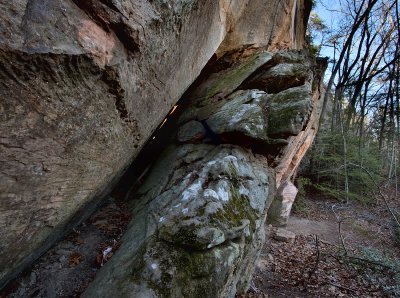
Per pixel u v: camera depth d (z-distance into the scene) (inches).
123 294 104.9
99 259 146.9
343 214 437.7
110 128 103.9
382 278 248.7
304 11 445.4
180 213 135.4
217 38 227.0
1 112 54.9
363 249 303.1
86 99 79.0
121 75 87.0
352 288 227.8
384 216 434.9
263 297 200.4
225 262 124.7
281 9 311.4
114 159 127.2
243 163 185.5
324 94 653.3
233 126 193.2
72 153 86.8
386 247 332.2
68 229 154.4
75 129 81.4
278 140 194.7
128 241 142.9
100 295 110.4
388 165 668.7
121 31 80.9
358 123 746.8
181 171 191.0
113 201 219.6
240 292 187.0
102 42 74.6
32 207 82.0
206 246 121.0
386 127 759.7
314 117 362.9
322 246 315.0
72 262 146.0
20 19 52.4
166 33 111.0
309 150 542.0
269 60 256.5
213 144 207.2
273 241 317.4
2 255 84.2
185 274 113.0
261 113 201.5
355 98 703.7
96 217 190.2
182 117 253.9
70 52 62.5
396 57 635.5
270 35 309.4
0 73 51.1
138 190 217.3
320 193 526.0
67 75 66.8
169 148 239.3
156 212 152.6
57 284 132.2
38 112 64.2
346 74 723.4
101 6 72.7
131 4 81.4
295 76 240.5
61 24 62.3
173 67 143.8
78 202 117.1
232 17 251.1
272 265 258.5
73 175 95.1
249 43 287.6
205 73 293.3
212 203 139.9
